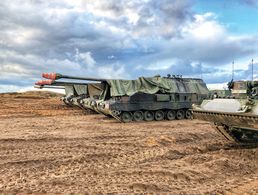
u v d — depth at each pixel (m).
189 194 5.83
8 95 42.44
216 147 10.41
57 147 10.32
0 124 17.14
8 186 6.41
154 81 19.30
